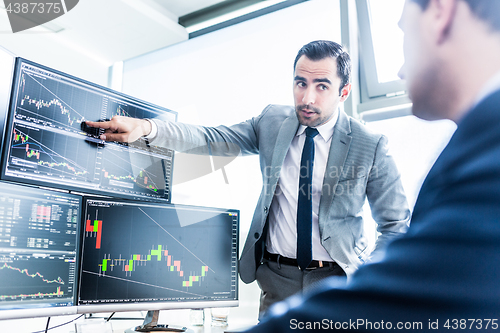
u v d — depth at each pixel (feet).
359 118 6.88
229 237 5.01
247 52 8.20
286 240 5.04
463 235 0.84
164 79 9.22
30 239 3.64
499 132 0.85
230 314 6.30
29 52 7.61
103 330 3.88
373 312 0.90
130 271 4.31
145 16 7.84
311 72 5.21
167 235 4.60
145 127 4.96
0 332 4.92
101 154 4.67
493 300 0.79
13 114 3.89
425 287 0.85
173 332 4.43
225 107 8.22
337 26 7.14
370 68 6.93
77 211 4.11
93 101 4.65
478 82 0.87
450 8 0.88
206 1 8.50
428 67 0.91
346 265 4.71
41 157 4.10
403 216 4.87
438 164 0.95
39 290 3.65
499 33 0.85
